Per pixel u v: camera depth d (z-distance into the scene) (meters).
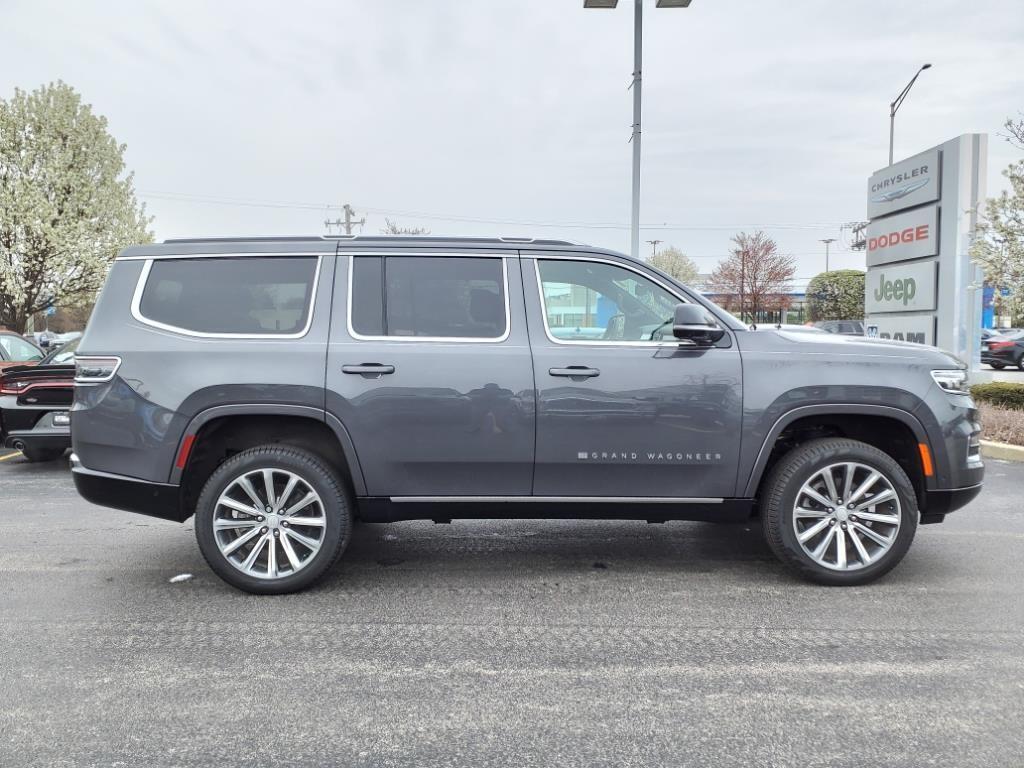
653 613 4.02
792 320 49.84
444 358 4.23
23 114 17.70
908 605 4.09
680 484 4.30
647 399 4.22
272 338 4.27
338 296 4.32
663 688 3.16
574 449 4.24
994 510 6.23
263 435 4.54
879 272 16.17
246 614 4.02
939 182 13.84
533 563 4.92
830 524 4.36
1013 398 11.51
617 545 5.34
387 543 5.40
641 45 14.18
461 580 4.57
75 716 2.94
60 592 4.36
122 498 4.27
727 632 3.75
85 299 19.34
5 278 17.36
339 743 2.75
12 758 2.65
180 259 4.39
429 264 4.38
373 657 3.48
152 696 3.10
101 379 4.25
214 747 2.72
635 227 14.63
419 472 4.27
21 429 8.05
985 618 3.90
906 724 2.85
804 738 2.76
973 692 3.10
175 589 4.41
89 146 18.58
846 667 3.34
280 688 3.17
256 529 4.27
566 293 4.39
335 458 4.49
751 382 4.24
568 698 3.08
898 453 4.60
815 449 4.28
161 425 4.19
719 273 42.12
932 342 14.11
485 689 3.16
